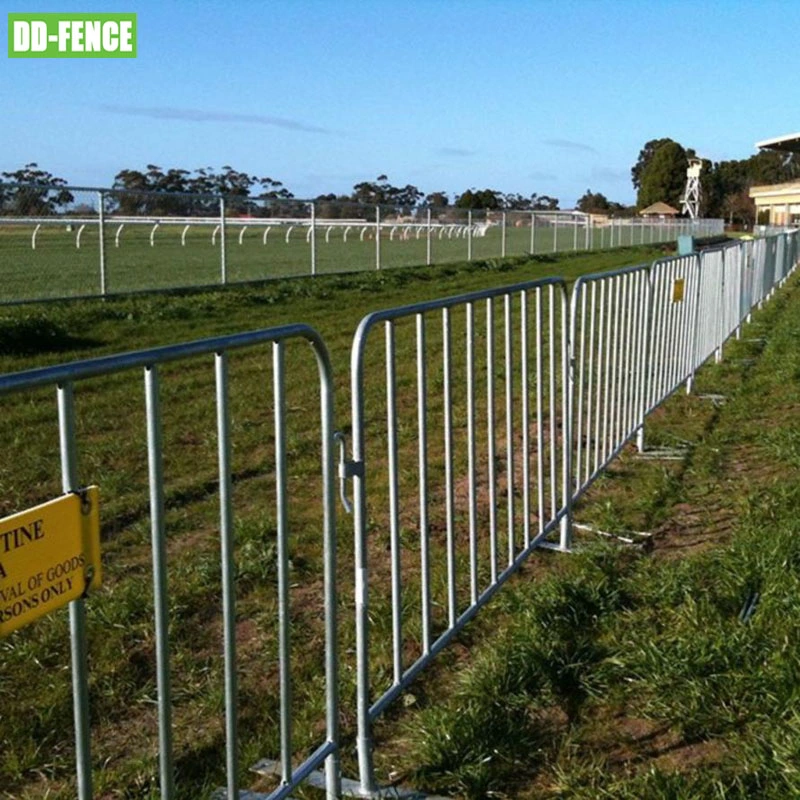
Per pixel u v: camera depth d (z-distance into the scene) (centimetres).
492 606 393
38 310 1245
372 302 1695
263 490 573
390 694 298
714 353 984
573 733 298
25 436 679
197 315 1376
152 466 202
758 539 440
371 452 659
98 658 350
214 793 265
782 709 299
